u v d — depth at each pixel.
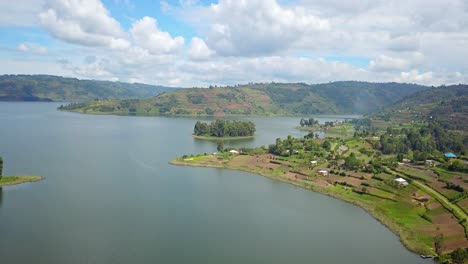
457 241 138.75
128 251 130.38
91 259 124.12
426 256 132.00
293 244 140.75
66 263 121.06
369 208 181.62
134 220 158.62
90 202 179.62
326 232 153.25
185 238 142.75
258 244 139.50
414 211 175.00
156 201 185.12
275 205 186.38
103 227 150.25
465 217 158.25
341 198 198.38
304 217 170.38
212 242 140.00
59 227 148.62
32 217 157.75
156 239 140.75
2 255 124.94
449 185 194.50
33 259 122.94
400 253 135.25
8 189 196.50
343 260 129.00
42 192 192.62
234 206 182.25
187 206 179.62
